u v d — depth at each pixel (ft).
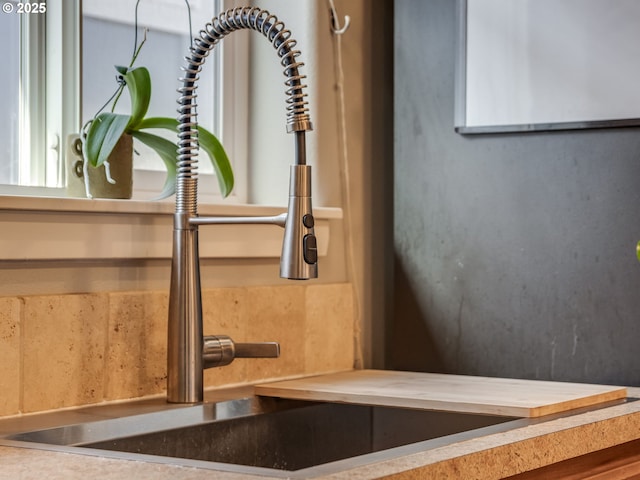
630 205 5.22
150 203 4.78
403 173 5.97
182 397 4.66
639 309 5.19
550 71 5.43
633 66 5.19
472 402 4.31
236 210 5.22
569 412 4.31
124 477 2.95
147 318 4.84
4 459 3.24
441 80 5.83
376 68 6.23
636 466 4.40
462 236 5.76
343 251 5.99
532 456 3.58
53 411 4.42
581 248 5.37
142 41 5.32
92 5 5.16
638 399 4.75
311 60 5.81
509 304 5.60
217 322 5.17
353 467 3.06
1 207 4.13
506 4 5.57
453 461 3.19
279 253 5.50
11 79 4.80
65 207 4.38
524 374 5.55
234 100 5.90
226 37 5.86
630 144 5.22
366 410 5.02
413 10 5.93
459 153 5.77
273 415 4.79
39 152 4.89
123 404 4.65
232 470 3.05
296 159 4.30
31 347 4.33
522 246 5.56
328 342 5.83
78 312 4.52
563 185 5.42
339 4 5.96
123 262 4.79
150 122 4.95
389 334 6.30
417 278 5.92
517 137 5.57
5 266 4.29
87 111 5.12
